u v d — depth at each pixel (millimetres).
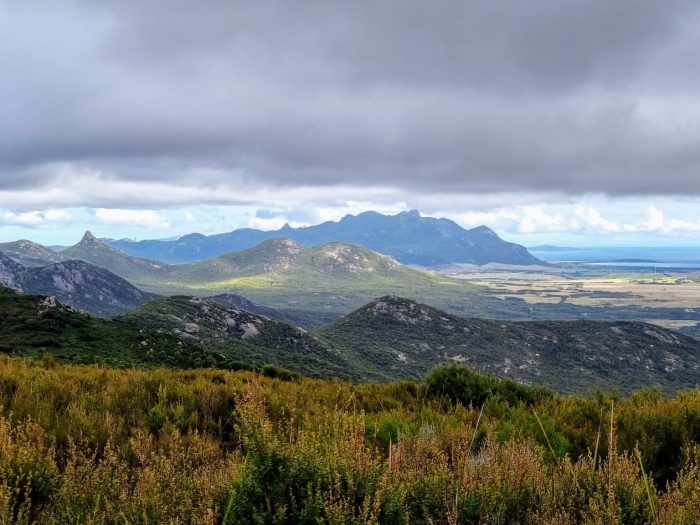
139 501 3820
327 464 3773
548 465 4988
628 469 4141
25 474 4340
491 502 3676
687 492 4000
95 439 5961
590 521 3475
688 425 6508
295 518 3428
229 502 3395
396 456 4258
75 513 3820
